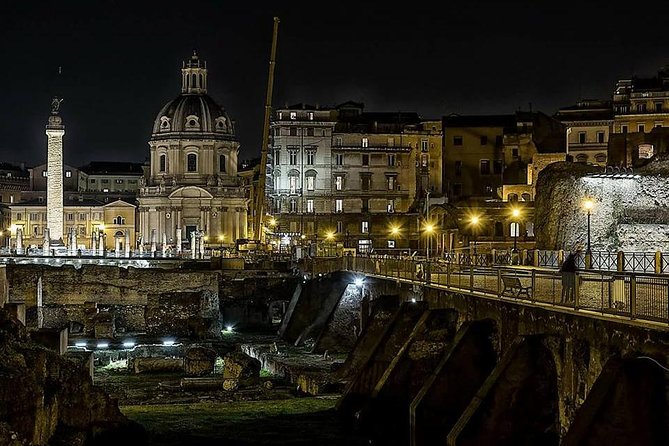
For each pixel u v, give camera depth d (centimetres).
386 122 19500
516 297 3950
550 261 7188
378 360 5225
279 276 11325
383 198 18862
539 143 16075
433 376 4091
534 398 3428
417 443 4031
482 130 17862
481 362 4066
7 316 4369
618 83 16725
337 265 9175
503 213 14100
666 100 15450
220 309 10781
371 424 4753
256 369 6850
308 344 8250
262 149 17825
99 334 9050
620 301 3269
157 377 6988
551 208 9019
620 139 11731
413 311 5306
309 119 18888
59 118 15625
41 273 9888
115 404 4428
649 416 2700
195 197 19700
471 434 3412
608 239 8138
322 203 18812
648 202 8300
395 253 13875
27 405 3478
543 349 3469
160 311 9994
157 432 4897
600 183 8431
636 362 2755
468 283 5244
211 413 5369
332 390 5947
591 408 2719
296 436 4784
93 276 10050
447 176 17925
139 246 17938
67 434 3900
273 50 17650
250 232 19888
